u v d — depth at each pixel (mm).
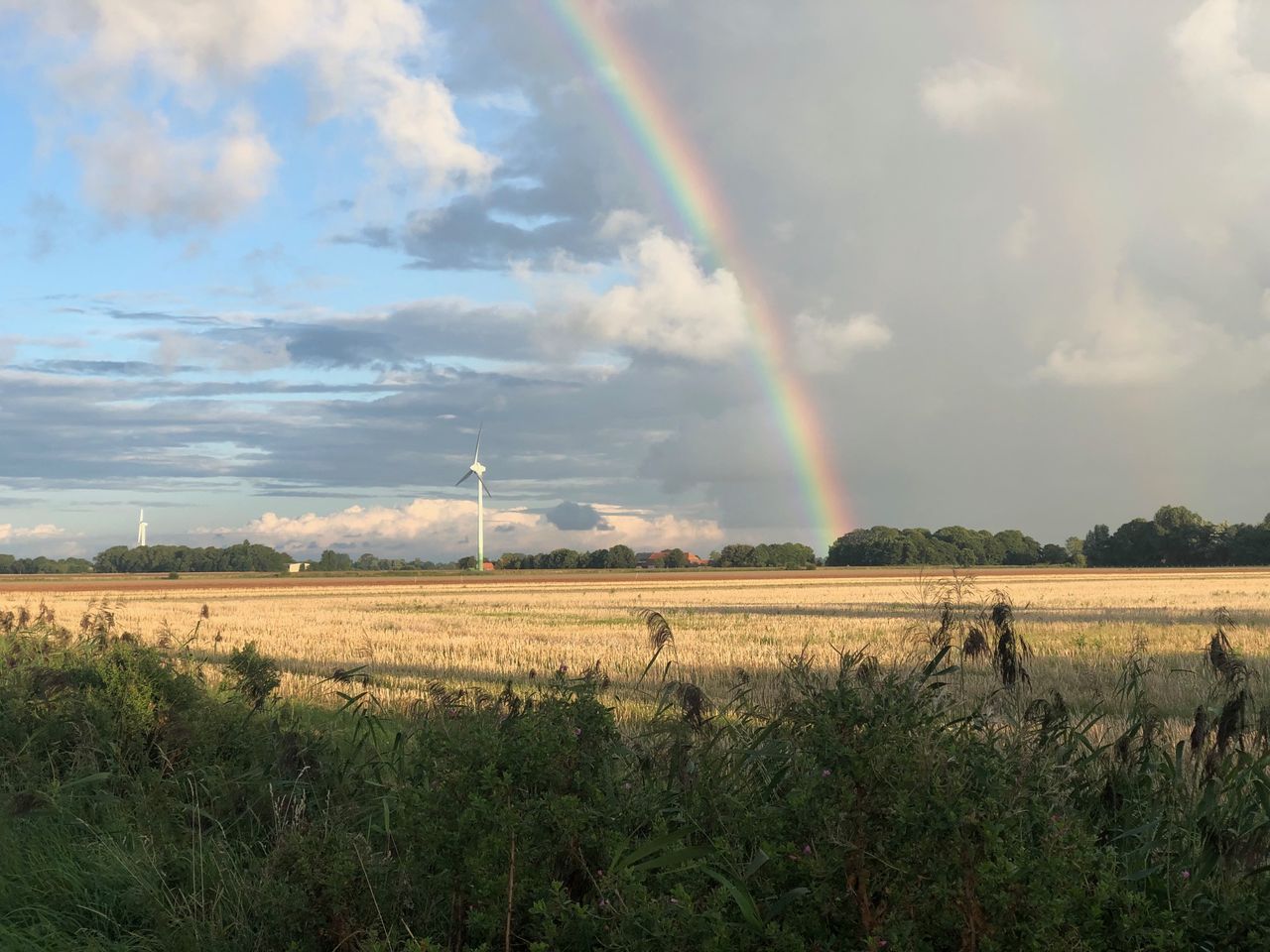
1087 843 4371
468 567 178625
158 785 7555
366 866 5355
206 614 13742
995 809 4387
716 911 4148
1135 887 5043
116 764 8258
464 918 4914
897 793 4227
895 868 4129
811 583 92062
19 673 10445
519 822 4652
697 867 4656
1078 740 6480
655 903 4270
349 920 4973
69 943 5590
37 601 59281
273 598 66375
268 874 5586
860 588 76438
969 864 4004
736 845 4832
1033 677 16969
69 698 9117
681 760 6164
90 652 11898
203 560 178875
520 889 4617
